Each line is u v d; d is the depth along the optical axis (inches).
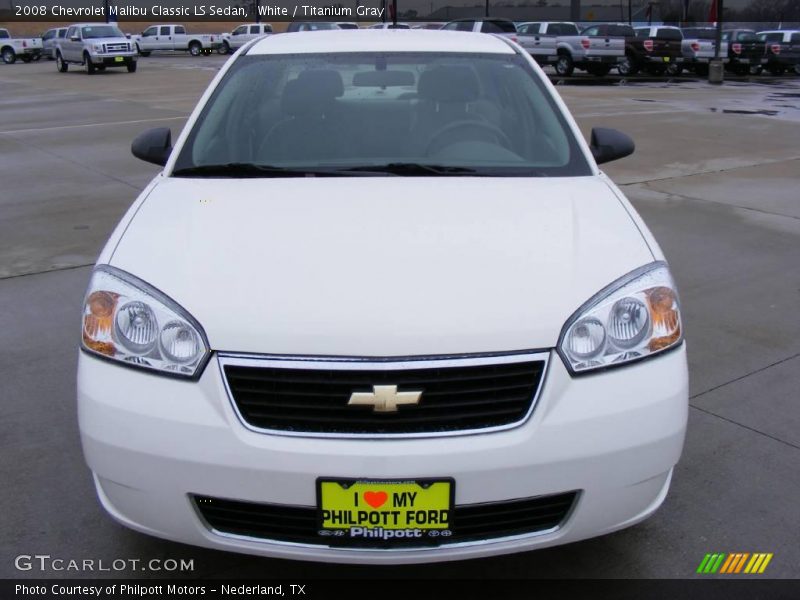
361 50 146.6
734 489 121.9
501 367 84.7
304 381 83.6
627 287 92.1
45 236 259.0
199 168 124.0
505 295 88.5
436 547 86.0
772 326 186.9
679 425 90.8
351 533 84.7
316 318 85.2
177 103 668.1
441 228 100.9
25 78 1061.1
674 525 113.2
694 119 562.6
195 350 85.7
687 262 233.8
